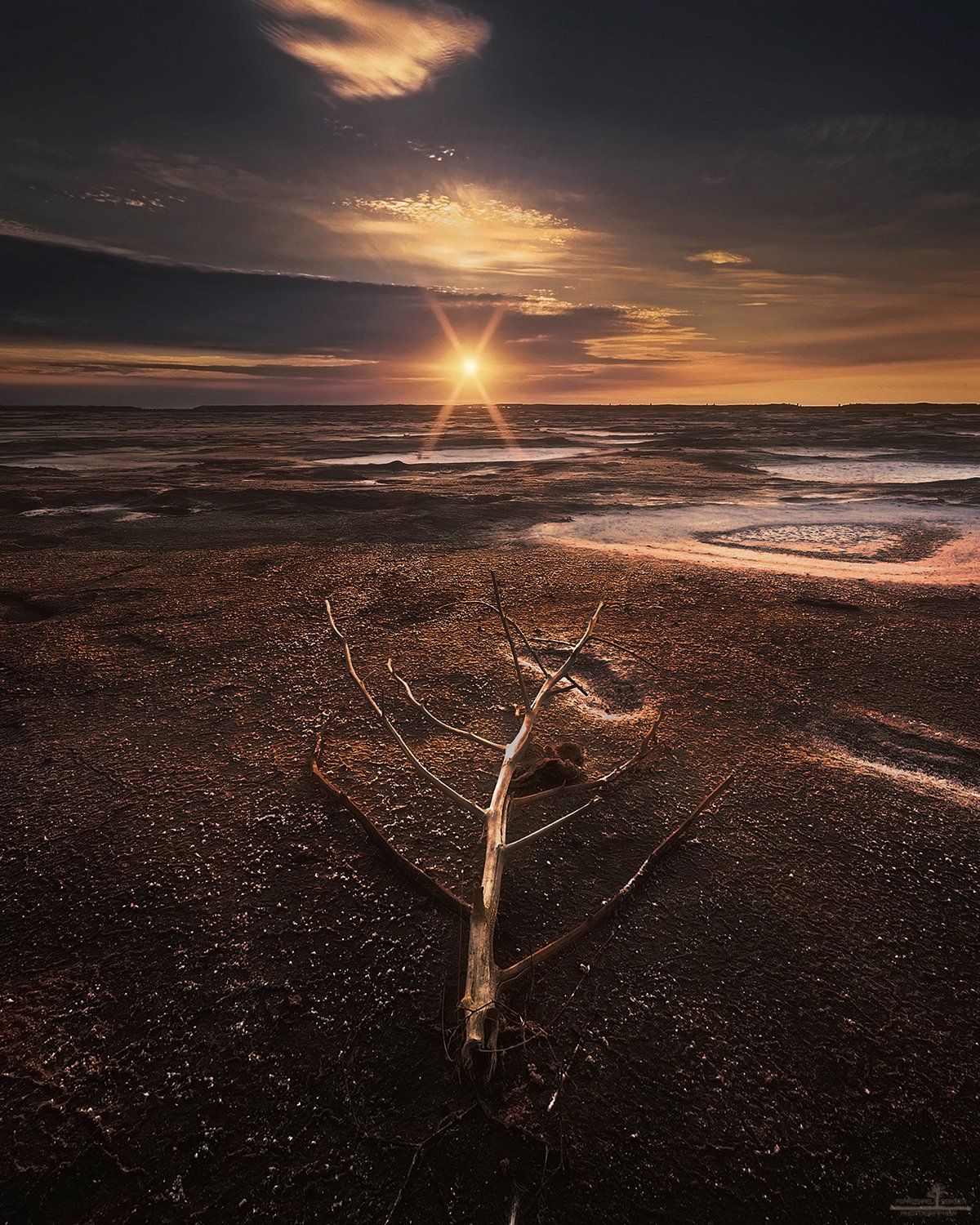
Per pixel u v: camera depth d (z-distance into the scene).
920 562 6.38
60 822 2.46
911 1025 1.69
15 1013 1.72
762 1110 1.49
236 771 2.80
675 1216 1.31
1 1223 1.31
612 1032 1.65
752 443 22.12
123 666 3.86
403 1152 1.40
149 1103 1.51
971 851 2.31
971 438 23.64
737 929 1.97
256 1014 1.71
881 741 3.05
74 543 7.30
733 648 4.12
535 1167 1.38
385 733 3.12
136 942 1.94
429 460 19.11
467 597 5.16
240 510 9.71
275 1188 1.35
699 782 2.72
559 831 2.41
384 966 1.84
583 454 19.97
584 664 3.92
